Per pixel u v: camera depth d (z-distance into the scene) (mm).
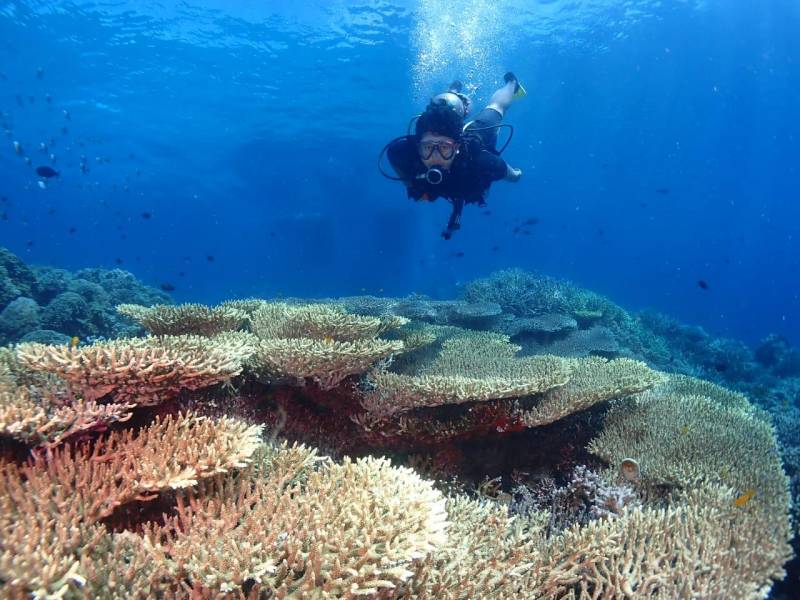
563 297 12875
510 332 9875
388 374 4504
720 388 6500
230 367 3262
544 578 2801
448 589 2316
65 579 1732
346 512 2244
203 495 2486
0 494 2203
